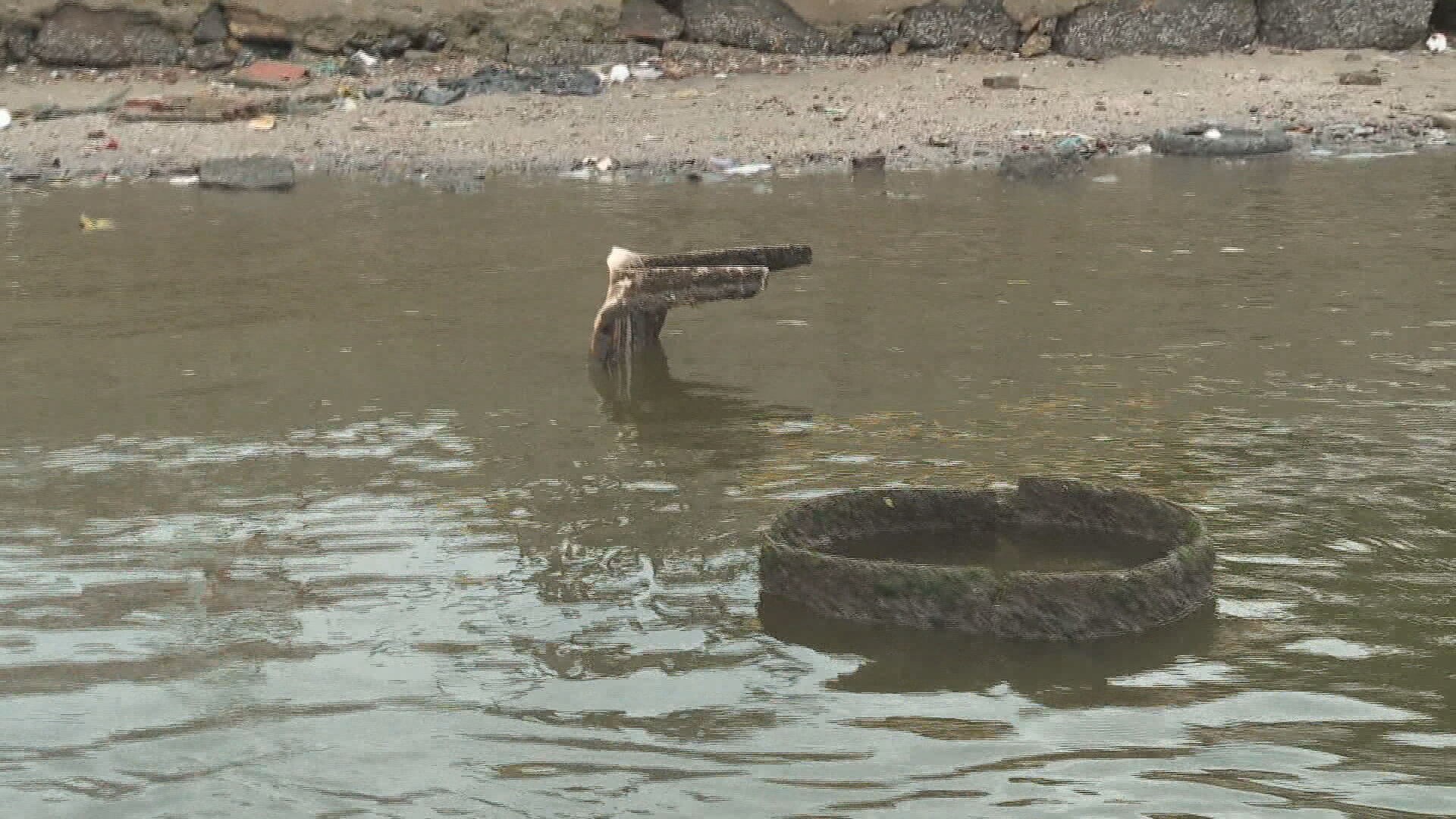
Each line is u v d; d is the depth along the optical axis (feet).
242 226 29.01
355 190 32.76
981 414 17.35
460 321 21.97
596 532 13.96
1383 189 30.89
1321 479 15.02
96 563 13.30
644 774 9.68
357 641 11.73
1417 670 11.04
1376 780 9.49
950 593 11.89
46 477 15.49
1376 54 43.29
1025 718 10.41
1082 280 23.90
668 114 38.63
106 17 41.93
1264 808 9.17
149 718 10.57
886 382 18.75
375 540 13.76
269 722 10.47
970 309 22.29
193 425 17.19
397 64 42.42
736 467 15.67
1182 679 10.99
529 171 34.65
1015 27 43.75
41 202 31.65
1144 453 15.87
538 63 42.63
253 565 13.23
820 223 28.60
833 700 10.70
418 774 9.72
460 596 12.55
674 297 19.03
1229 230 27.35
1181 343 20.21
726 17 43.55
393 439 16.69
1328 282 23.38
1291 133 36.94
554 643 11.67
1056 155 33.68
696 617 12.15
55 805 9.45
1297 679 10.93
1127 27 43.34
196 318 22.18
